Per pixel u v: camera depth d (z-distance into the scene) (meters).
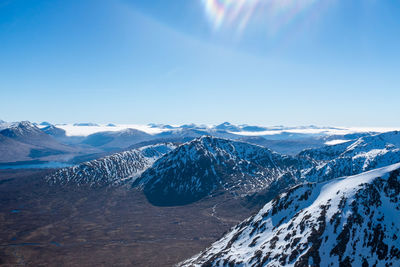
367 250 86.38
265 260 95.69
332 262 84.12
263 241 108.81
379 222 93.88
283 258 91.62
